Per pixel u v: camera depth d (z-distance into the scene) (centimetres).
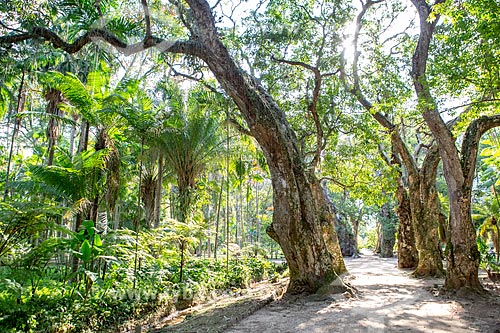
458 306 809
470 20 733
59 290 736
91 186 912
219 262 1420
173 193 1728
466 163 967
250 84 903
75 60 1196
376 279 1309
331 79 1384
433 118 947
